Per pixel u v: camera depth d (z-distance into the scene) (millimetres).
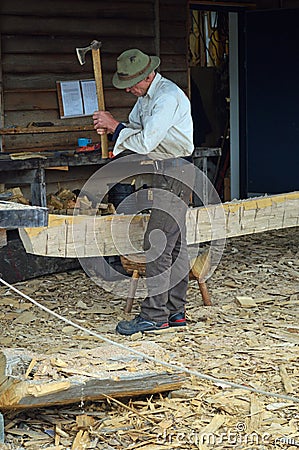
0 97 7770
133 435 3557
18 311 5699
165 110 4773
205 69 11664
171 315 5266
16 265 6512
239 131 10820
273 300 5980
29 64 7984
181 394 3947
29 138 8047
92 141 8531
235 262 7355
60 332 5188
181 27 9102
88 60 8391
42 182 6922
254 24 9969
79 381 3633
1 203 3643
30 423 3664
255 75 10070
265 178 10203
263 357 4578
